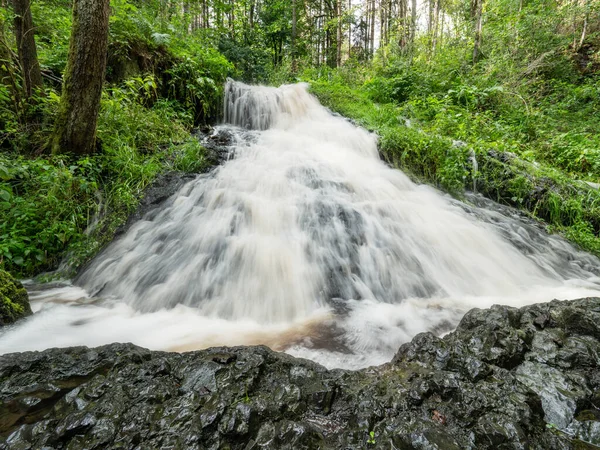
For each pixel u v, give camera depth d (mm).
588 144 7531
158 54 7711
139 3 10211
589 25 13352
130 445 1287
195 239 4184
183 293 3486
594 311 2230
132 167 5082
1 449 1269
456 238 4754
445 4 17453
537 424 1455
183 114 7527
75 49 4598
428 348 2020
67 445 1298
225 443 1327
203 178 5438
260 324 3057
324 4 22297
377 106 10328
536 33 11914
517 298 3664
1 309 2697
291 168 6102
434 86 10680
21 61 5152
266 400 1524
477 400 1537
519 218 5773
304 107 10102
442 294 3736
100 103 5289
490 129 8031
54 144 4855
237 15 18516
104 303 3422
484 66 11109
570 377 1729
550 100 10680
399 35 14992
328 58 23703
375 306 3398
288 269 3736
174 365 1843
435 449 1237
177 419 1402
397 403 1552
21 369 1818
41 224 4055
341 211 4793
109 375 1728
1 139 4793
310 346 2596
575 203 5695
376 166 6969
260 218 4539
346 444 1369
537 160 7320
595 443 1413
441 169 6582
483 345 1948
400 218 4992
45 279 3828
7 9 4977
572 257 4891
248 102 9367
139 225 4484
